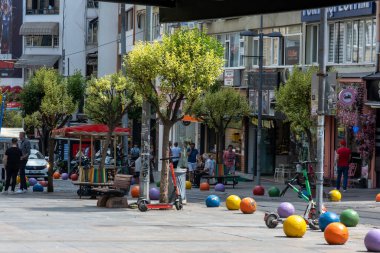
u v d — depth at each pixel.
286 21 54.47
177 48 31.23
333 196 35.72
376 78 44.91
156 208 30.84
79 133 45.22
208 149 66.94
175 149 55.25
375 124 45.97
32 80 53.59
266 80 54.44
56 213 29.31
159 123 67.06
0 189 44.19
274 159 57.91
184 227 24.73
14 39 109.75
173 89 31.53
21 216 27.86
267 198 38.28
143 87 31.88
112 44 90.38
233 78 60.53
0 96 49.94
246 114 55.12
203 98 54.91
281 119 53.69
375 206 33.41
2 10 110.94
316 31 51.91
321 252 19.44
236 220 27.22
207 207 32.59
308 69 43.59
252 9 14.70
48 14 101.81
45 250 18.66
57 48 101.69
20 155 41.88
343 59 49.09
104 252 18.55
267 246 20.38
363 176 45.91
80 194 38.53
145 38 34.19
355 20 48.09
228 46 61.97
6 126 84.31
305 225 22.50
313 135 44.59
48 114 51.78
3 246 19.30
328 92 25.08
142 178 33.28
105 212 29.97
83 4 100.00
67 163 69.56
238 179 54.56
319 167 24.98
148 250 19.09
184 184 33.50
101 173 38.69
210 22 63.66
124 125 61.59
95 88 42.41
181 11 15.69
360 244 21.12
